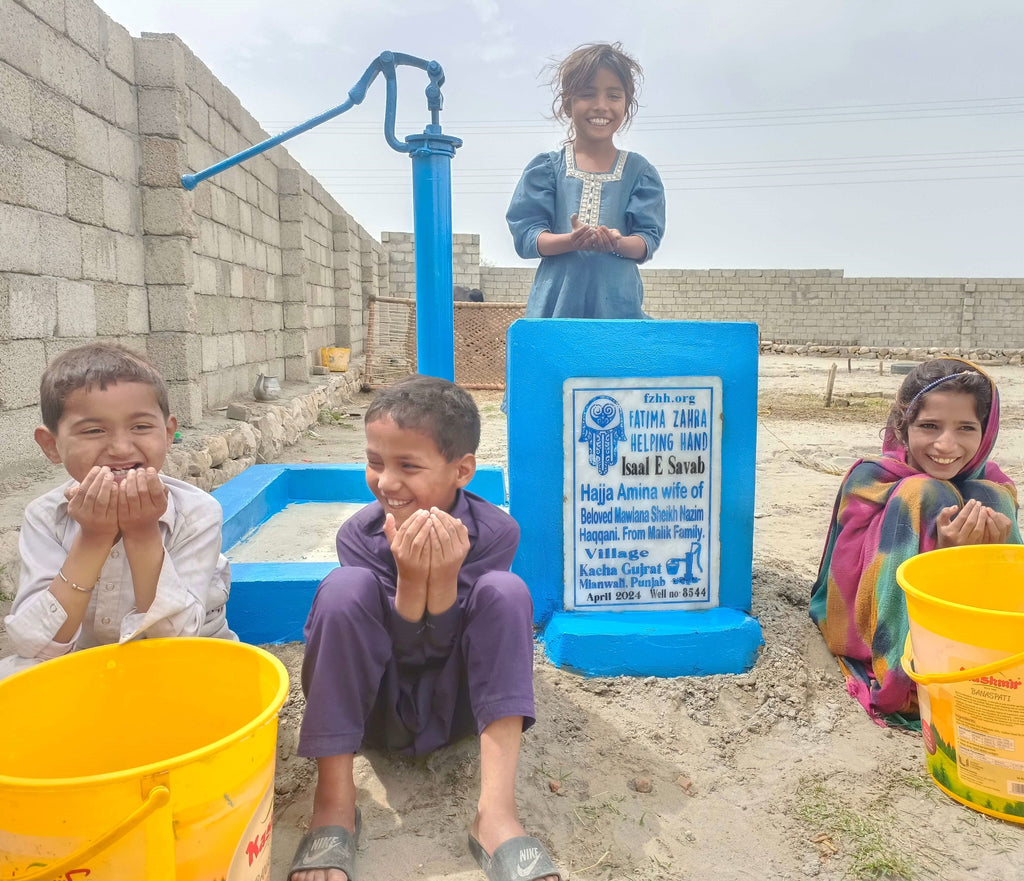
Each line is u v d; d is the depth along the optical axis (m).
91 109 5.25
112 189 5.55
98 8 5.34
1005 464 6.74
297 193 9.97
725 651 2.59
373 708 2.07
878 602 2.42
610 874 1.75
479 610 1.87
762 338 26.84
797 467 6.78
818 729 2.34
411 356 14.55
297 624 2.69
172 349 6.12
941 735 2.01
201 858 1.33
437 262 3.16
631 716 2.37
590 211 3.27
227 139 7.71
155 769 1.23
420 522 1.75
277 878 1.72
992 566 2.29
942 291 26.17
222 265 7.61
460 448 1.95
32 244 4.55
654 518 2.75
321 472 4.40
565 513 2.71
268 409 7.28
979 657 1.90
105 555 1.76
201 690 1.75
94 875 1.24
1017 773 1.89
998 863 1.79
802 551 4.00
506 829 1.71
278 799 1.99
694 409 2.72
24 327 4.46
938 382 2.46
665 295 26.86
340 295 14.06
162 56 5.93
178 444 5.16
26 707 1.56
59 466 4.51
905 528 2.42
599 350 2.67
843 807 1.98
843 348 24.84
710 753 2.22
